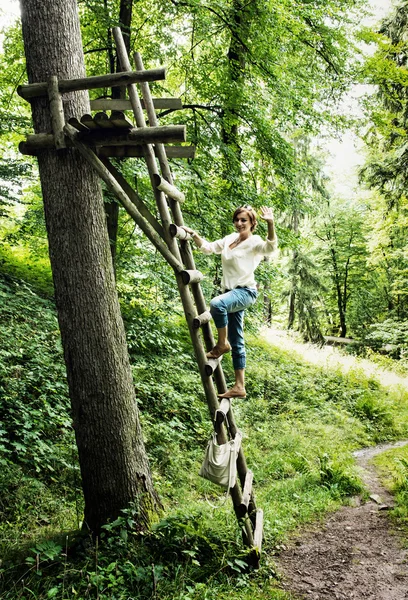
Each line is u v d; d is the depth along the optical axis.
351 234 26.72
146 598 3.41
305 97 10.01
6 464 5.09
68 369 4.19
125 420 4.25
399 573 4.42
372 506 6.12
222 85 9.27
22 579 3.46
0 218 10.58
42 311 8.90
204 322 4.02
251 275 4.16
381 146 16.02
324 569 4.48
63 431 6.19
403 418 11.12
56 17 4.05
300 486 6.59
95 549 3.83
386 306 25.78
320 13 9.65
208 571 3.92
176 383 9.00
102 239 4.22
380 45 10.93
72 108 4.05
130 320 9.77
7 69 9.87
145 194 8.94
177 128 3.71
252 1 8.67
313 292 21.11
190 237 4.28
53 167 4.07
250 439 8.38
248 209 4.27
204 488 6.32
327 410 10.80
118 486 4.18
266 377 11.70
